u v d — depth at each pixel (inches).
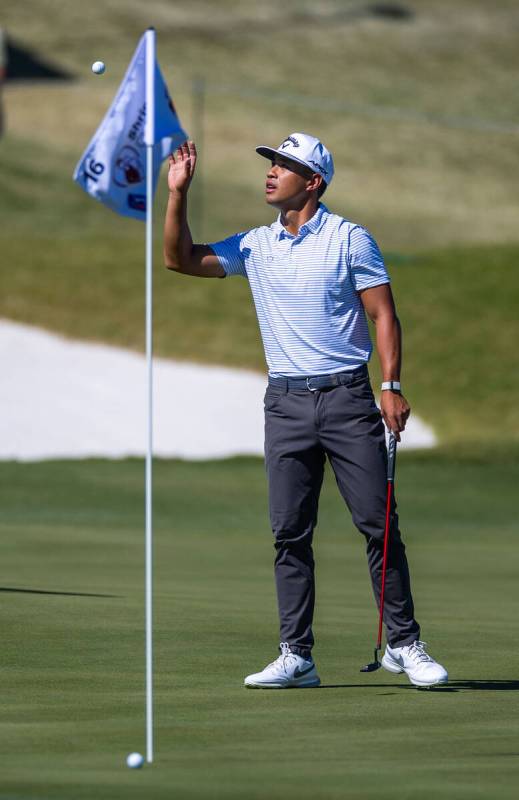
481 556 2074.3
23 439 4146.2
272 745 698.8
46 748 682.8
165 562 1865.2
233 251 939.3
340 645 1088.8
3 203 7834.6
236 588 1523.1
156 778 617.0
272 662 973.2
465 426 4557.1
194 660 979.9
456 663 1005.8
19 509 2866.6
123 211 950.4
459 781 613.0
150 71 793.6
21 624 1133.7
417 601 1451.8
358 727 753.6
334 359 912.3
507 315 5433.1
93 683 878.4
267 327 928.3
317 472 931.3
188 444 4220.0
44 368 4621.1
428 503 3110.2
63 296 5270.7
